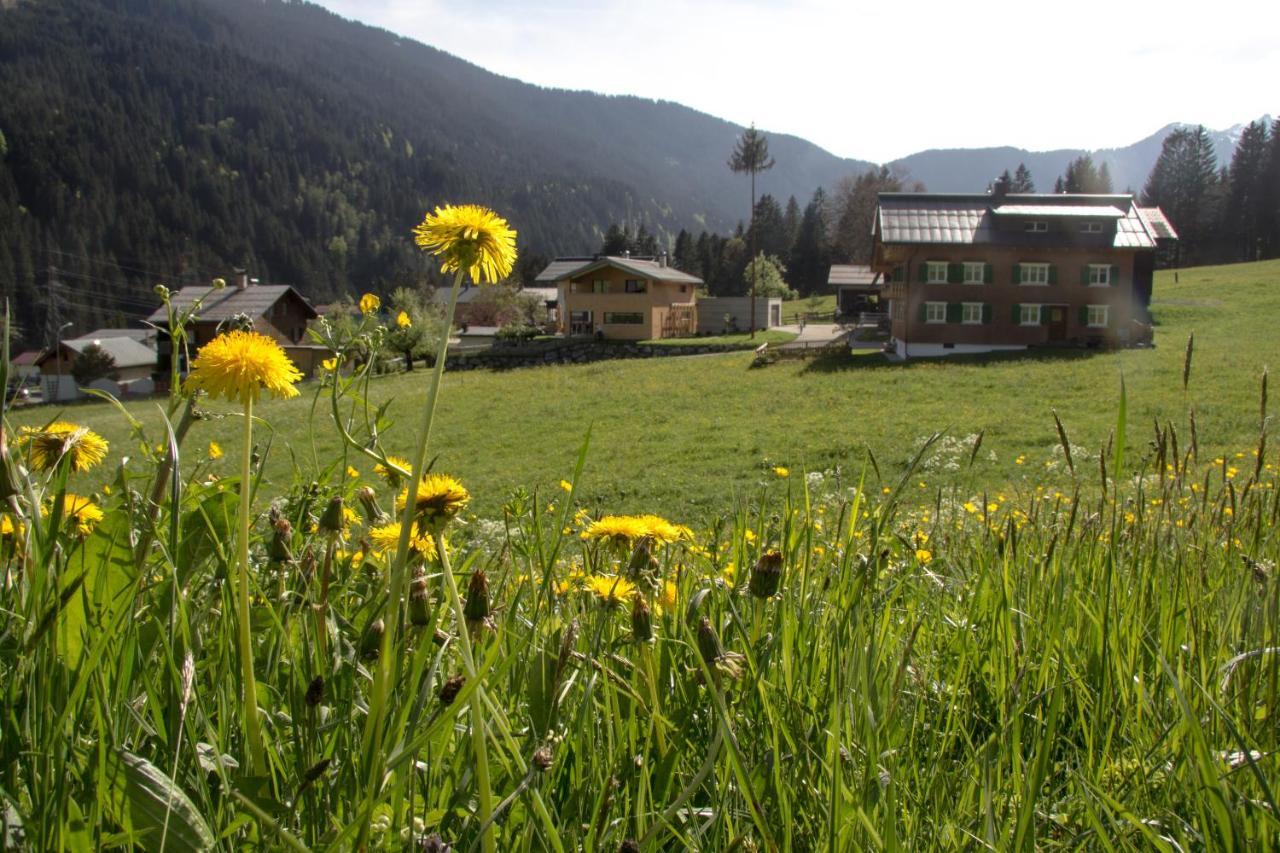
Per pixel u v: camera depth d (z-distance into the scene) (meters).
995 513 4.18
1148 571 2.58
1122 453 2.37
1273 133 108.81
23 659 1.13
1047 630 2.12
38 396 59.31
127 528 1.48
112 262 123.75
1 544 1.49
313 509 1.91
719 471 21.06
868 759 1.35
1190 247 113.69
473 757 1.34
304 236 185.88
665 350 57.66
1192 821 1.48
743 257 126.69
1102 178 138.88
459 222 1.13
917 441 22.39
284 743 1.40
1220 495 3.32
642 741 1.61
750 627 1.83
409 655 1.45
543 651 1.36
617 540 2.02
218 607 1.66
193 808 1.01
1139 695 1.76
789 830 1.25
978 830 1.38
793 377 37.53
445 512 1.23
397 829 1.12
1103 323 42.06
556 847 1.10
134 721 1.27
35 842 0.94
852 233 123.06
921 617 1.82
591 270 66.88
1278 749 1.49
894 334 47.69
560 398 35.41
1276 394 25.66
